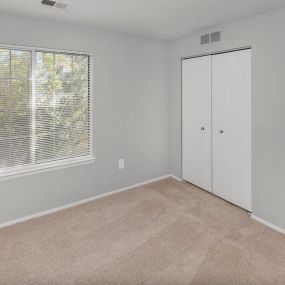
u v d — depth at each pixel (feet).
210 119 11.69
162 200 11.51
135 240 8.44
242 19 9.59
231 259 7.45
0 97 9.05
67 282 6.59
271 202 9.09
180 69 13.01
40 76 9.82
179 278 6.70
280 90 8.45
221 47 10.56
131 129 12.61
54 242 8.34
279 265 7.17
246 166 10.23
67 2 8.04
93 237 8.63
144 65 12.67
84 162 11.16
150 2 8.11
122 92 12.05
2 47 8.88
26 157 9.84
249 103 9.84
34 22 9.38
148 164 13.53
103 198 11.80
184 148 13.43
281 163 8.64
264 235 8.69
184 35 12.21
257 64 9.14
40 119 10.00
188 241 8.36
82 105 11.02
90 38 10.76
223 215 10.11
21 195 9.69
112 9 8.66
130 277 6.76
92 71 11.00
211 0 7.89
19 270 7.03
